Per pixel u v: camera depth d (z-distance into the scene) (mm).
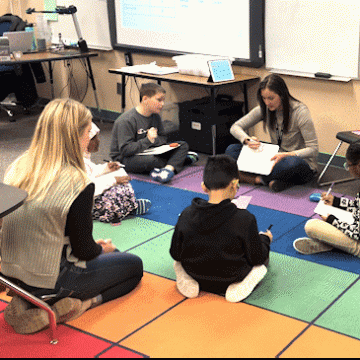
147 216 3658
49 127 2305
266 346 2297
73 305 2414
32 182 2311
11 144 5406
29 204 2283
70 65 6480
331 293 2709
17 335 2420
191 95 5453
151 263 3027
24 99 6410
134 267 2691
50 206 2252
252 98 4992
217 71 4652
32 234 2303
